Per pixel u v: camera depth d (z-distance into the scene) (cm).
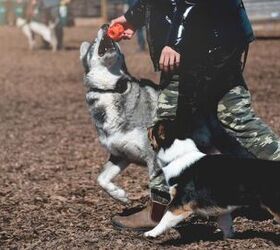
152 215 782
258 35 3278
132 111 795
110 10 4538
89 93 809
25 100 1967
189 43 722
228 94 742
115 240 743
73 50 3206
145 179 1041
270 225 793
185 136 721
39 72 2545
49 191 997
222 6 729
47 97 2006
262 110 1568
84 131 1502
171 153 716
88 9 4841
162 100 738
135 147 795
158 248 712
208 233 771
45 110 1802
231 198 685
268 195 672
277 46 2864
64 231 793
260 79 2050
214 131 747
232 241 730
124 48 3102
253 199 680
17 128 1575
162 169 733
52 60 2884
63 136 1459
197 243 731
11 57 3030
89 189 997
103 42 793
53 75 2455
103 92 798
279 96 1759
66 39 3675
